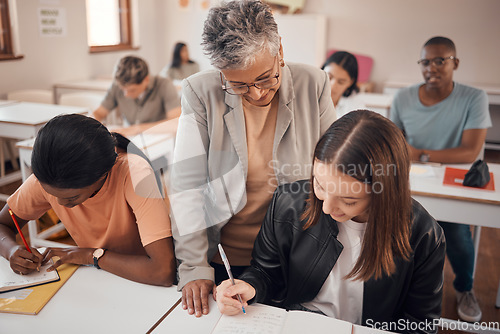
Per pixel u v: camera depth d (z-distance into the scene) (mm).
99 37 5426
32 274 1197
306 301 1172
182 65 4930
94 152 1009
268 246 1180
